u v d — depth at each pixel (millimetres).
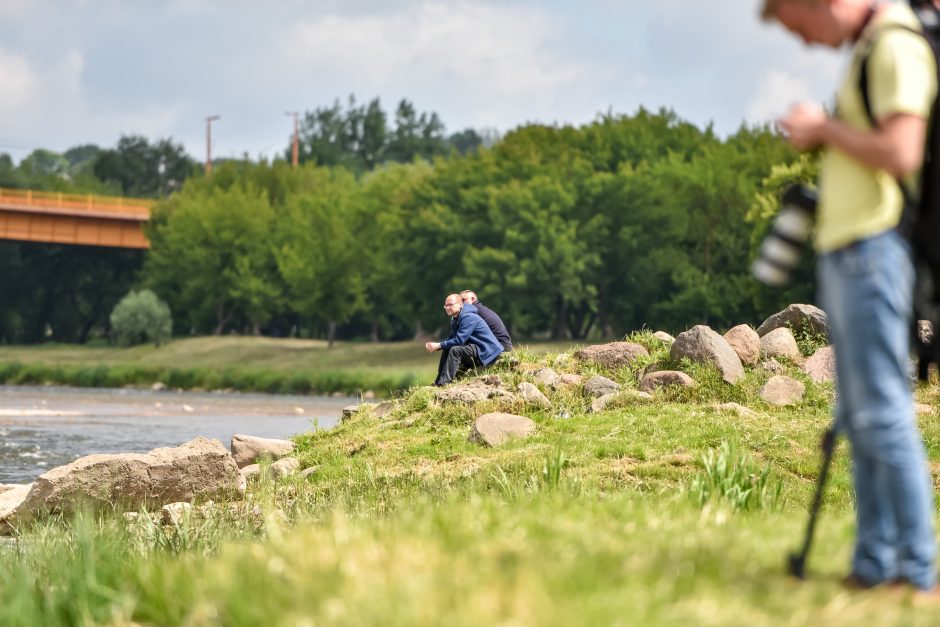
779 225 9914
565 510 14625
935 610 9164
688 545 11172
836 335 9758
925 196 9172
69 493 27703
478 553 10562
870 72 9070
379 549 10789
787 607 9156
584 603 8820
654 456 28516
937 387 35625
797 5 9391
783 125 9516
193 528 22359
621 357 38188
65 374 183250
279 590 9797
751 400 34219
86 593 11633
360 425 36531
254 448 35281
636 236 195500
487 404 34594
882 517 9906
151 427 82688
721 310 183750
